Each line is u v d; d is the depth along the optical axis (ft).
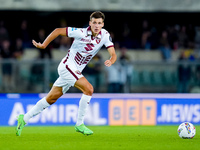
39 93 111.04
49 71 111.04
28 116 76.38
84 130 76.02
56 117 107.55
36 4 140.26
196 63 115.55
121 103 110.32
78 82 73.56
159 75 114.73
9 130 92.89
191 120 114.01
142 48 153.58
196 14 163.12
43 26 160.66
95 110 109.40
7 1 138.72
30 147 62.75
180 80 115.65
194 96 115.55
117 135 82.23
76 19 162.71
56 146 63.87
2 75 109.91
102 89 112.27
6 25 158.30
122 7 142.82
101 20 71.00
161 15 163.12
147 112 111.55
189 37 160.45
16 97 107.96
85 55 74.38
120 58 132.57
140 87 113.91
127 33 160.25
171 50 148.77
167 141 71.82
